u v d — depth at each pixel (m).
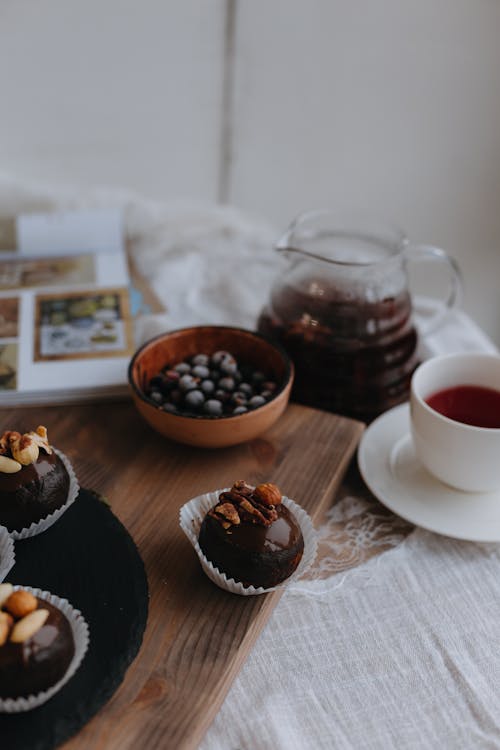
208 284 0.85
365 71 1.11
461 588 0.56
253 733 0.49
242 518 0.51
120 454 0.62
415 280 1.29
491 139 1.15
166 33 1.06
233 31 1.08
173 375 0.63
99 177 1.18
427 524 0.58
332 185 1.23
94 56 1.06
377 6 1.06
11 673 0.45
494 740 0.48
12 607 0.46
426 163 1.19
